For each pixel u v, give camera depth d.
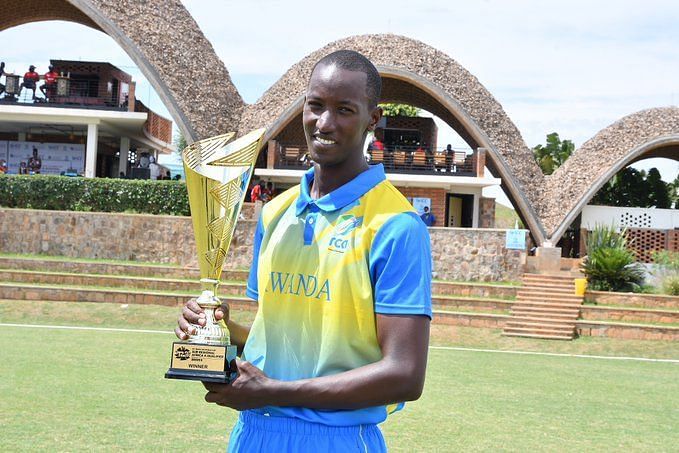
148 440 6.76
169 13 31.19
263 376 2.40
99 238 23.39
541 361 15.66
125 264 22.16
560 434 8.02
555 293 21.89
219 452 6.46
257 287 2.82
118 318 18.47
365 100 2.52
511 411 9.24
